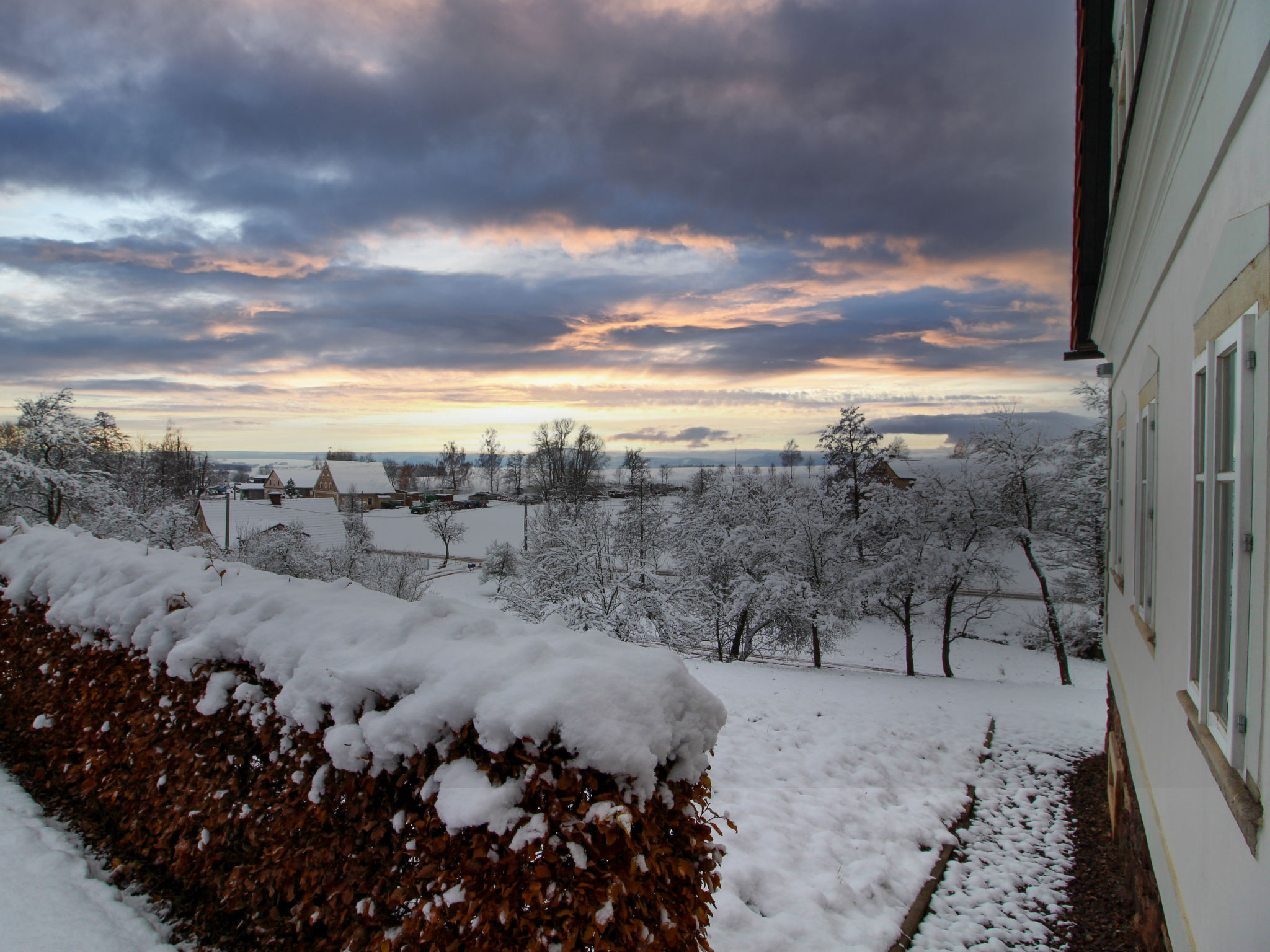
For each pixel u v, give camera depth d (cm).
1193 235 332
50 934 308
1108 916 511
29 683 514
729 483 2741
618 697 220
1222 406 280
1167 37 325
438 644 258
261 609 331
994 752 970
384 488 9738
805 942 417
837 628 2498
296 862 272
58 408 2273
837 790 713
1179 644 358
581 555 2186
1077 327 852
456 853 215
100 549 546
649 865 212
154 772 363
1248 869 227
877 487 2605
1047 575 2661
